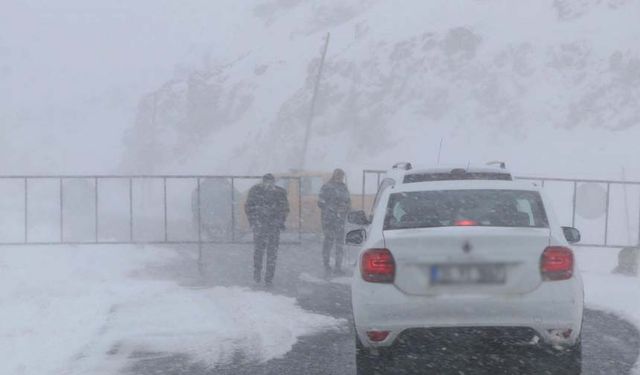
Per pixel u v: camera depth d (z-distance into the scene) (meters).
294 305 14.41
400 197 9.50
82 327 12.36
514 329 8.18
